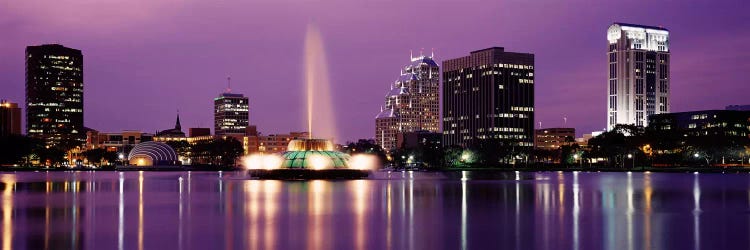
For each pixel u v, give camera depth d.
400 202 83.38
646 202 84.00
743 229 55.06
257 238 49.97
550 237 50.31
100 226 57.75
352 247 45.78
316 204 80.38
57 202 86.81
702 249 44.75
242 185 137.00
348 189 116.88
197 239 49.47
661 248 45.25
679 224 58.50
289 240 48.91
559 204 80.44
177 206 78.50
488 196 95.50
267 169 180.75
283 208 74.56
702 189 116.94
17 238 50.28
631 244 46.91
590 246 46.09
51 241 48.66
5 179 191.88
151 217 65.31
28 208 77.06
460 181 162.62
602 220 61.50
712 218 63.50
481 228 55.69
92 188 128.12
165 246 46.28
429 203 81.69
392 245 46.62
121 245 46.75
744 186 129.75
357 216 65.44
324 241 48.38
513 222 60.03
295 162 179.25
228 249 45.00
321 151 183.88
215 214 68.00
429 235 51.41
